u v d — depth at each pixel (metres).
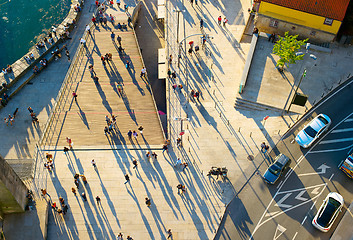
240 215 43.88
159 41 70.94
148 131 51.97
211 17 65.31
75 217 44.19
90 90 56.69
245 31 62.75
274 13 58.47
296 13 57.19
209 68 58.28
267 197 45.16
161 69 58.91
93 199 45.50
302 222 42.97
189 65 58.78
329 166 47.09
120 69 59.72
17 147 56.66
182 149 49.66
